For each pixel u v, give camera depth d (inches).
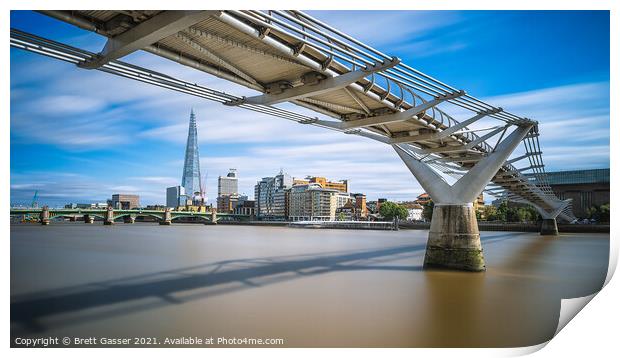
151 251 1827.0
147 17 505.0
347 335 579.5
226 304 753.6
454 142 1220.5
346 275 1083.9
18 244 2170.3
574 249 1935.3
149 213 6309.1
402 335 584.1
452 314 693.3
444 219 1187.3
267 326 617.3
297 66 698.2
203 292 858.1
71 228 4389.8
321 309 715.4
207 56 631.8
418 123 1045.2
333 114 956.6
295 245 2225.6
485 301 789.9
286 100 781.9
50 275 1098.1
